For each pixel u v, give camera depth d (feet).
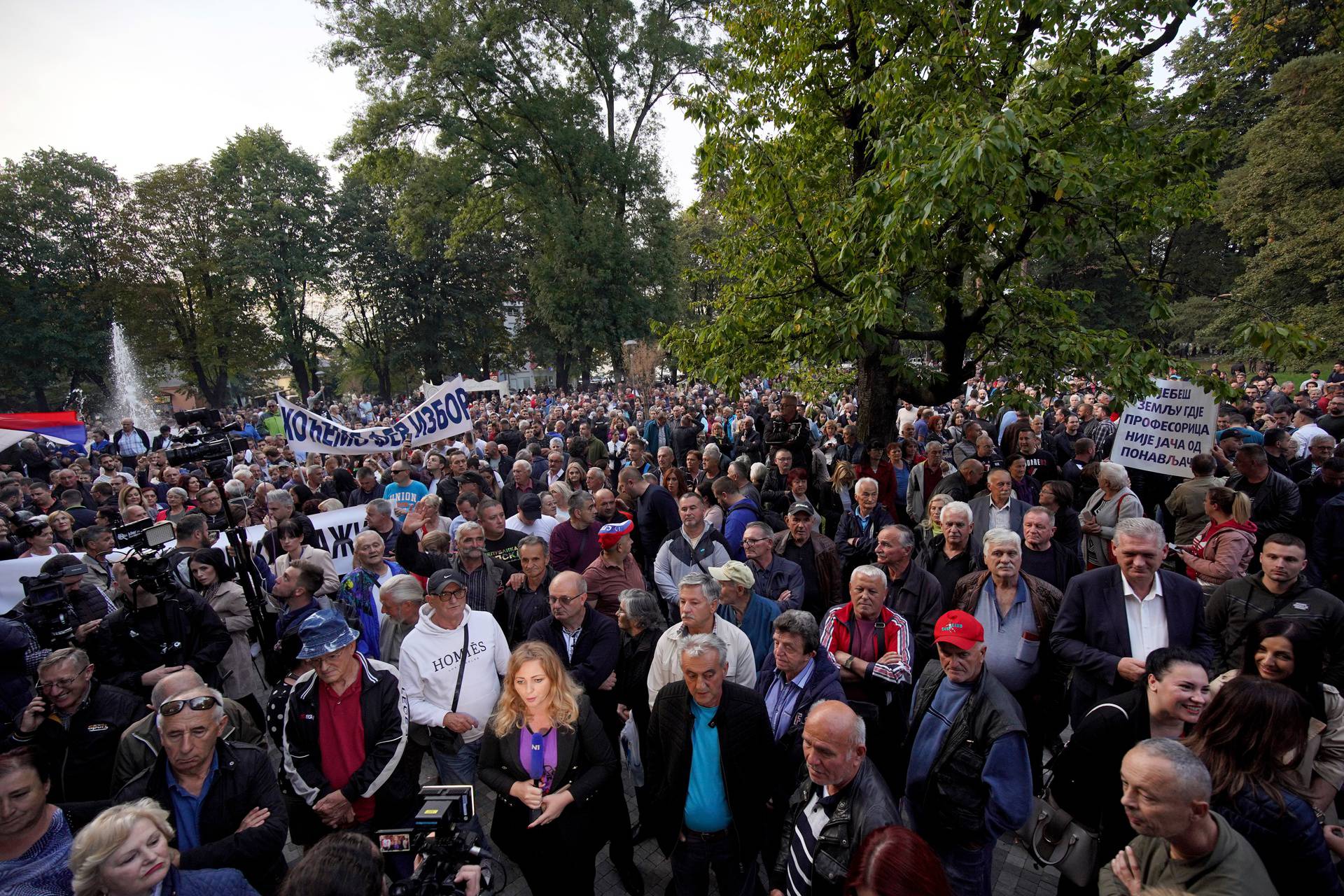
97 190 147.23
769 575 17.02
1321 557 18.44
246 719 12.62
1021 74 22.52
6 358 134.51
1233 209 91.81
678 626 13.32
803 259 25.57
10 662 14.08
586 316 99.19
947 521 16.66
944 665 10.27
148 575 14.53
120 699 12.80
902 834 6.77
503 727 11.44
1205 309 105.81
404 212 94.12
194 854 9.70
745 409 65.57
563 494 25.44
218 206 148.66
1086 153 22.35
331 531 23.67
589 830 11.53
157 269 148.25
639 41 92.94
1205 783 6.97
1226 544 16.34
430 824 8.68
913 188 19.69
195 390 169.27
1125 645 12.46
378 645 17.46
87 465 41.75
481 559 17.99
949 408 58.29
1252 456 21.01
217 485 17.15
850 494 25.72
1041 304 23.25
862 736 8.94
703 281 32.81
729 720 10.81
